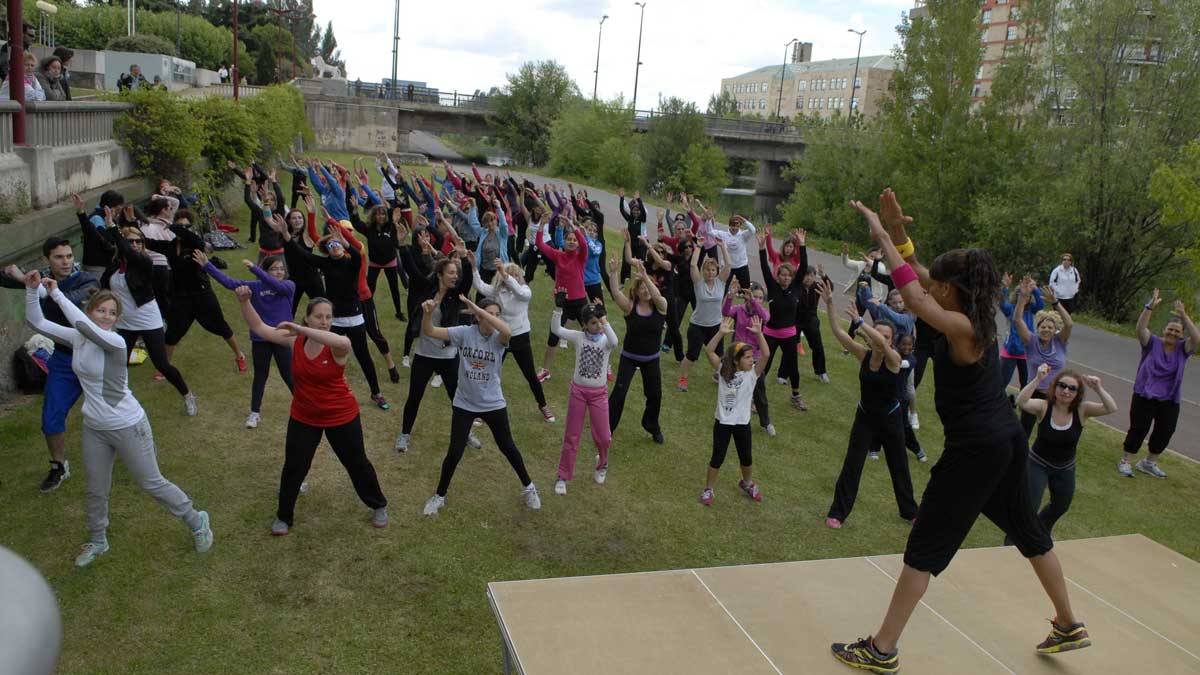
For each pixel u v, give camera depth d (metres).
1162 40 21.88
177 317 8.27
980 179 27.19
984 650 3.94
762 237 10.15
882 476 8.39
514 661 3.67
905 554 3.61
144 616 4.82
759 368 7.29
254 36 69.88
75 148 10.67
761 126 61.62
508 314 8.26
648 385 8.09
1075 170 22.75
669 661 3.68
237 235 16.23
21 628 0.74
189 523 5.44
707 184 50.44
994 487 3.45
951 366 3.44
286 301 7.54
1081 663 3.89
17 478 6.22
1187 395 13.09
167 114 13.20
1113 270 23.02
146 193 12.87
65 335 4.95
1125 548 5.38
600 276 12.01
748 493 7.43
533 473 7.42
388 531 6.08
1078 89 23.86
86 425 5.02
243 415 7.82
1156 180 17.91
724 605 4.21
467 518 6.43
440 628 5.05
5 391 7.68
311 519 6.13
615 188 47.66
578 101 55.84
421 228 10.21
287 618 4.97
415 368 7.29
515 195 17.81
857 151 35.22
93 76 33.94
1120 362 15.32
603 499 7.06
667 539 6.50
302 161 14.78
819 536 6.87
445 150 70.56
